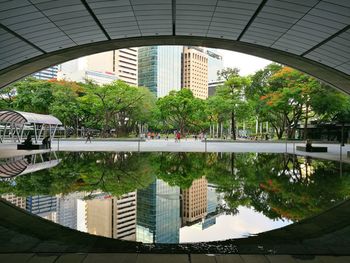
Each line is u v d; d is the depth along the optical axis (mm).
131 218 6648
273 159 19484
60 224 6047
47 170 13461
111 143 41625
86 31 14625
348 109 47250
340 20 11836
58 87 53719
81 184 10359
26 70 19141
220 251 4559
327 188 9734
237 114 54938
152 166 15320
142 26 14531
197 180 11336
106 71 117500
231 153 24312
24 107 52344
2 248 4613
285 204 7719
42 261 4078
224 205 7684
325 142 50969
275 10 11875
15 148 27219
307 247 4738
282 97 44188
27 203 7797
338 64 17344
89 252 4461
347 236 5289
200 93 146125
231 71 56094
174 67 138500
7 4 10781
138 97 56438
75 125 65438
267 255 4352
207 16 13172
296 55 17266
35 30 13586
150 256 4281
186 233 5613
